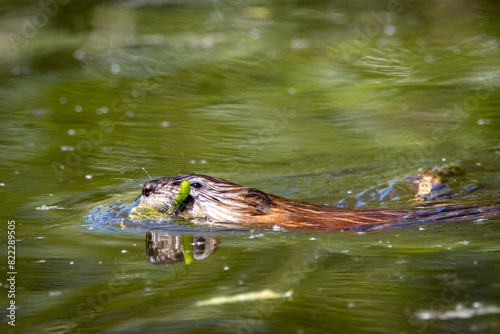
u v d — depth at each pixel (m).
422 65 20.38
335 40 23.28
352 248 8.65
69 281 7.80
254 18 26.17
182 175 9.99
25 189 11.48
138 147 14.02
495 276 7.57
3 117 15.99
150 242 9.05
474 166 12.34
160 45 22.95
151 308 7.04
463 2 27.47
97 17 26.27
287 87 18.81
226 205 9.70
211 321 6.67
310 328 6.48
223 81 19.41
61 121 15.84
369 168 12.55
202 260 8.35
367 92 18.09
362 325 6.50
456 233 9.08
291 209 9.80
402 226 9.42
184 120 16.09
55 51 22.19
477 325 6.40
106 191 11.38
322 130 15.24
